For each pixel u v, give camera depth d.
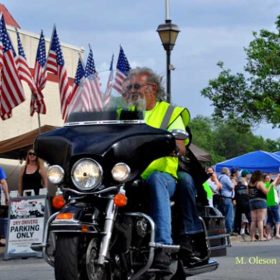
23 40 41.59
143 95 9.73
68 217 8.47
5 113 26.62
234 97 53.94
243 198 33.81
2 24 26.67
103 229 8.75
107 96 9.71
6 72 26.39
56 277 8.51
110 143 8.92
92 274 8.62
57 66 28.52
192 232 10.08
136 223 9.14
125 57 28.73
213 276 14.26
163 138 9.21
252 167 42.25
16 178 37.38
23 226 19.98
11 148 27.17
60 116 43.28
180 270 10.12
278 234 32.28
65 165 8.95
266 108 51.91
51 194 20.28
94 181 8.77
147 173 9.69
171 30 28.30
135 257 9.16
